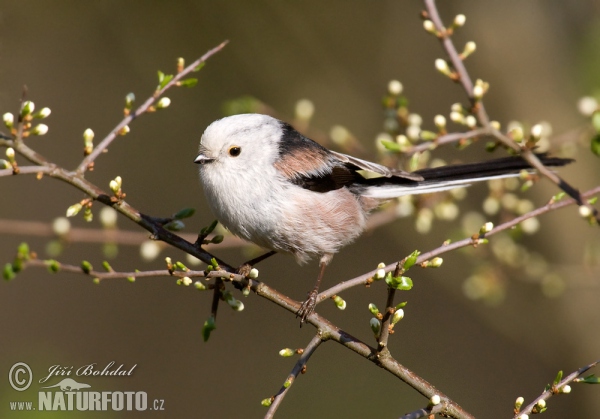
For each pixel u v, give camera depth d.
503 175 7.95
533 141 5.95
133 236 7.16
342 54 13.62
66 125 14.31
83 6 13.61
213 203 7.65
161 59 13.82
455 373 13.68
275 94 13.55
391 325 5.79
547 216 11.48
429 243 12.34
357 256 14.52
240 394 13.52
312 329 14.39
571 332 11.64
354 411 13.37
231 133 7.47
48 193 14.36
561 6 12.03
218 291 6.09
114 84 14.33
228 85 13.77
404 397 13.55
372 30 13.66
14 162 5.65
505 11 12.10
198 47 13.73
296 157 7.61
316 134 9.20
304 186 7.57
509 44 11.98
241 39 13.58
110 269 5.19
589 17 11.74
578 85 11.51
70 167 14.30
